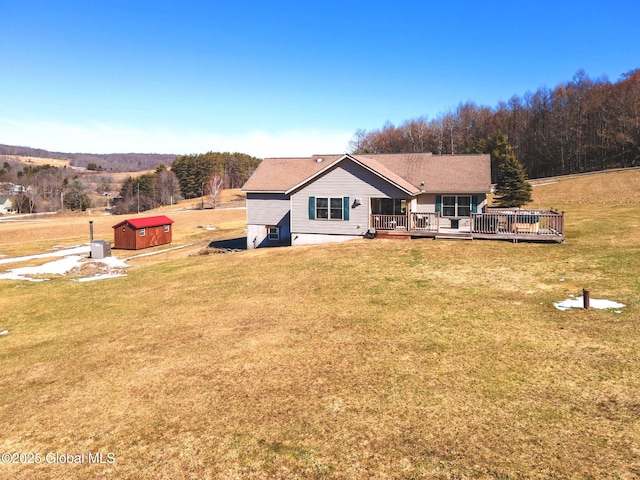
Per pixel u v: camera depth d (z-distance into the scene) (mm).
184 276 21562
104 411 8508
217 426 7582
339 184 26031
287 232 31781
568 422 7020
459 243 22562
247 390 8836
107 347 12312
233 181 154875
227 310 14875
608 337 10266
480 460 6191
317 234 26859
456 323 11898
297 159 35781
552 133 82188
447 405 7754
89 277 25047
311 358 10203
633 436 6531
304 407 8000
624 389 7918
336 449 6676
